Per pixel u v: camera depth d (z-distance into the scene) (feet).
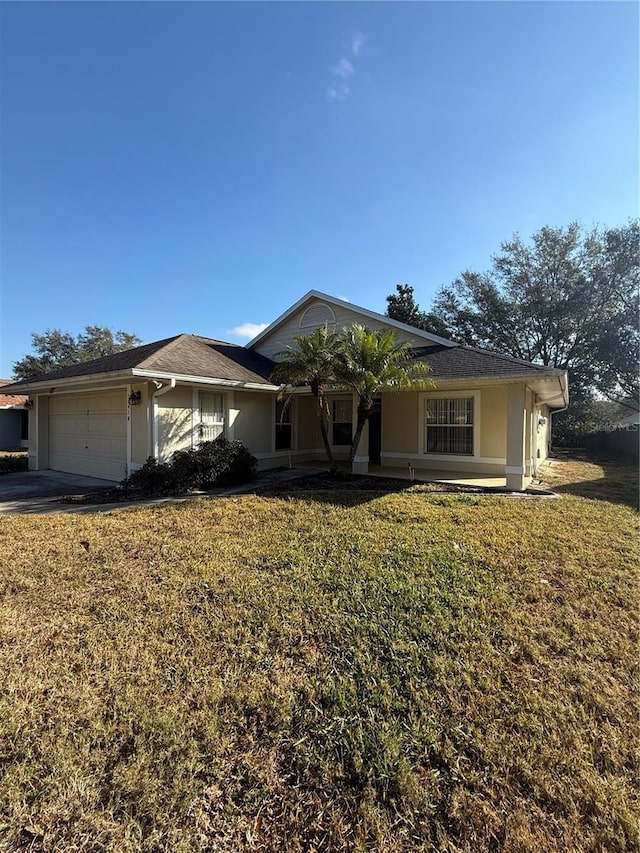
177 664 9.73
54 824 6.07
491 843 5.82
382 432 43.88
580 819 6.15
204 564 15.79
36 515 23.86
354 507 24.93
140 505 26.30
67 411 42.73
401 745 7.47
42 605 12.60
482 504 26.35
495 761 7.14
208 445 33.45
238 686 8.97
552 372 28.86
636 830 5.99
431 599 12.90
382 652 10.23
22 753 7.21
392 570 15.14
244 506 25.27
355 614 12.01
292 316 51.21
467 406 39.37
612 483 37.88
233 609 12.25
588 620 11.80
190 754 7.22
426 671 9.53
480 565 15.75
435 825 6.08
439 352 40.11
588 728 7.87
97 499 28.73
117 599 12.99
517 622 11.64
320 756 7.23
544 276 101.30
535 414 46.65
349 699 8.62
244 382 36.65
